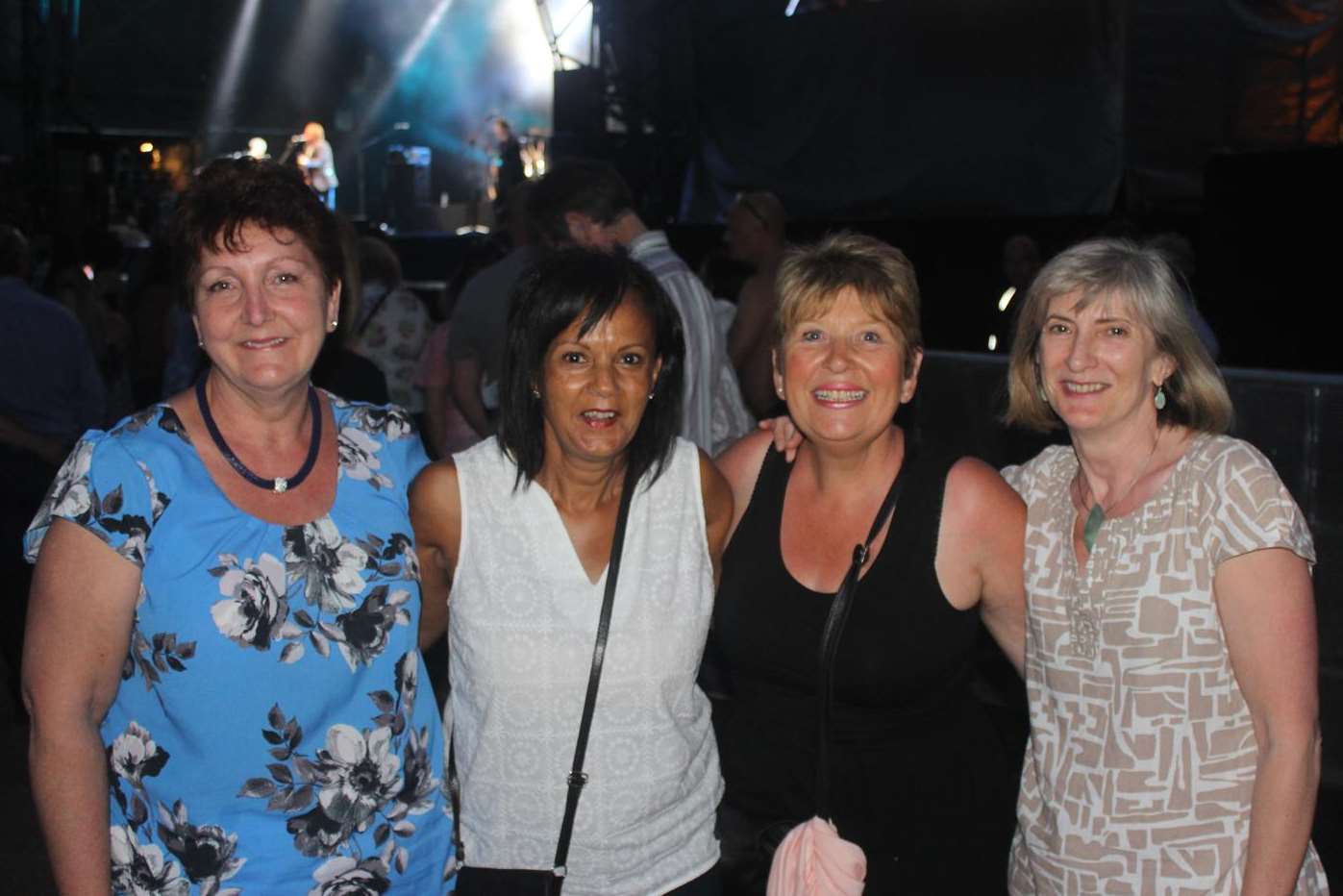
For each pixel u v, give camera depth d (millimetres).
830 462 2586
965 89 11070
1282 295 8086
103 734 1954
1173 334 2188
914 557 2484
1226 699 2119
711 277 9281
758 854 2580
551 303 2270
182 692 1886
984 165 11000
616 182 4609
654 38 15070
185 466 1945
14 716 5375
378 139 23656
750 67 12828
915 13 11320
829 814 2496
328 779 1996
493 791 2328
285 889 1967
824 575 2564
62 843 1847
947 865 2549
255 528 1961
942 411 6090
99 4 21953
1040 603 2301
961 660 2562
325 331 2076
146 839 1939
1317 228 7930
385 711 2055
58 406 5164
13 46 20484
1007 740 4723
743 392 6074
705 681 4762
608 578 2299
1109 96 10266
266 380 1965
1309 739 2041
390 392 6059
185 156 23000
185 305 2018
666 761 2344
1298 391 4551
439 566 2416
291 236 1993
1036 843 2289
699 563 2406
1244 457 2119
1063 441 5328
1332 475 4480
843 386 2482
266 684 1930
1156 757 2131
